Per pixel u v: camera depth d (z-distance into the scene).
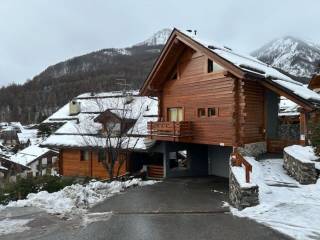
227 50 20.48
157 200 14.07
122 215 11.80
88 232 10.03
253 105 18.47
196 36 19.94
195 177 21.27
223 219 10.86
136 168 24.97
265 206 11.12
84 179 20.94
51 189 16.81
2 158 46.84
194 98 20.03
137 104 29.09
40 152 54.38
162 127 20.59
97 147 22.86
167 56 20.55
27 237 9.72
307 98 16.56
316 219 9.88
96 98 30.20
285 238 8.89
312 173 13.14
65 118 39.88
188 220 10.97
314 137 14.55
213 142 18.77
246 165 11.86
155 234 9.72
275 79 18.38
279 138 21.56
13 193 15.78
